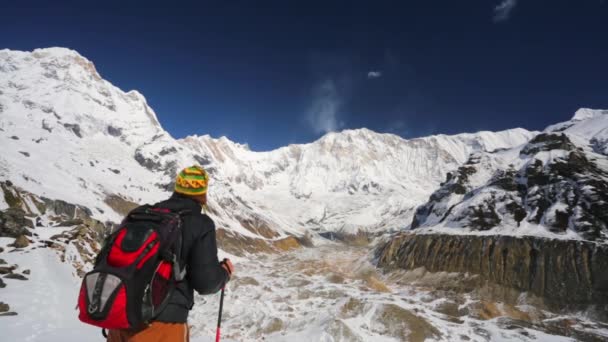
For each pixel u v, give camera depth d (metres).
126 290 2.26
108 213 130.38
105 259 2.43
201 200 3.01
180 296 2.60
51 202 90.44
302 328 40.81
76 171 171.88
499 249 111.00
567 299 88.62
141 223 2.54
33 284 14.47
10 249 18.28
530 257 103.88
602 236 101.88
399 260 136.38
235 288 77.44
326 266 153.38
